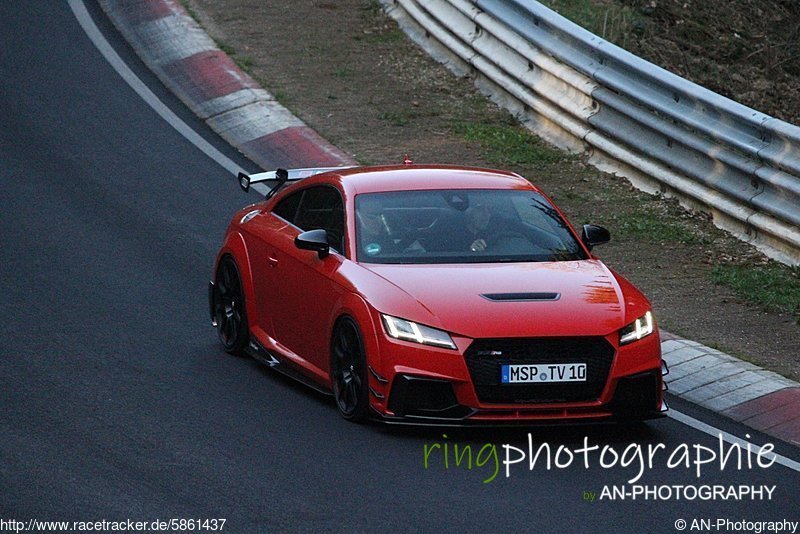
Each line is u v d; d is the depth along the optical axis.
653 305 36.09
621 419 24.69
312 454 23.62
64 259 38.19
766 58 66.00
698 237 42.66
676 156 45.84
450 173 29.91
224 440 24.30
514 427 25.69
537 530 20.11
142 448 23.62
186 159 49.69
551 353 24.19
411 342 24.31
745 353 32.09
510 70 56.38
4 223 41.38
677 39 65.69
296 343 28.44
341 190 28.77
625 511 21.17
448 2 61.72
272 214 31.25
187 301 35.09
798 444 25.84
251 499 21.17
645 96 46.94
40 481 21.67
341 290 26.19
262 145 51.72
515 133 53.91
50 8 68.56
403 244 27.08
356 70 61.22
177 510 20.55
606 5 66.94
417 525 20.14
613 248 41.50
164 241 40.56
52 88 56.72
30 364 28.88
